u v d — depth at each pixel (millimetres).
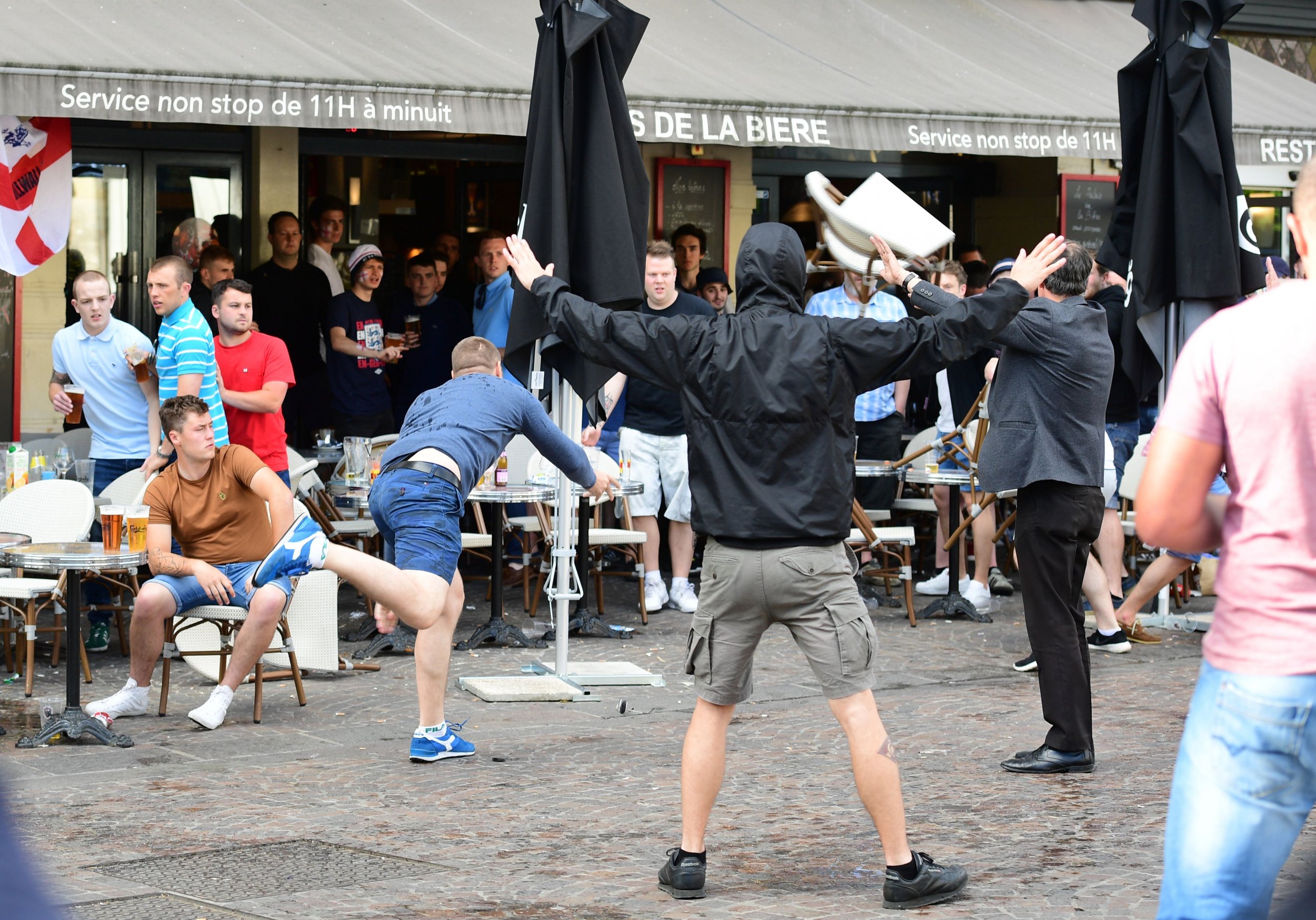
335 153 13906
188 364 9031
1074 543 7043
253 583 7496
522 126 10797
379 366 12836
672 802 6480
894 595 12430
